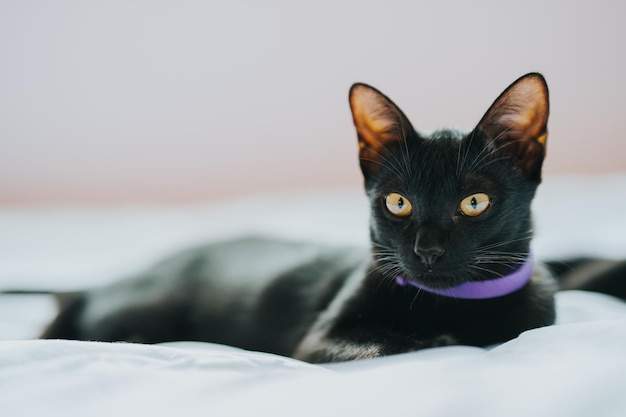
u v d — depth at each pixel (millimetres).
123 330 514
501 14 1065
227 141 1143
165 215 909
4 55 1086
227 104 1133
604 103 1082
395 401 251
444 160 433
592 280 494
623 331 297
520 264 430
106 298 527
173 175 1148
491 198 425
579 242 551
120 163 1137
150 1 1095
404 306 432
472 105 1089
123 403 257
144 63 1112
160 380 275
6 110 1105
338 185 1144
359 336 417
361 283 454
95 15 1091
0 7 1072
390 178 448
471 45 1079
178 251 573
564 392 244
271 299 503
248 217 816
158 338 518
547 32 1065
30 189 1129
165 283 537
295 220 754
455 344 410
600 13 1050
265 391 269
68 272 591
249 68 1122
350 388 268
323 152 1140
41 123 1112
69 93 1109
